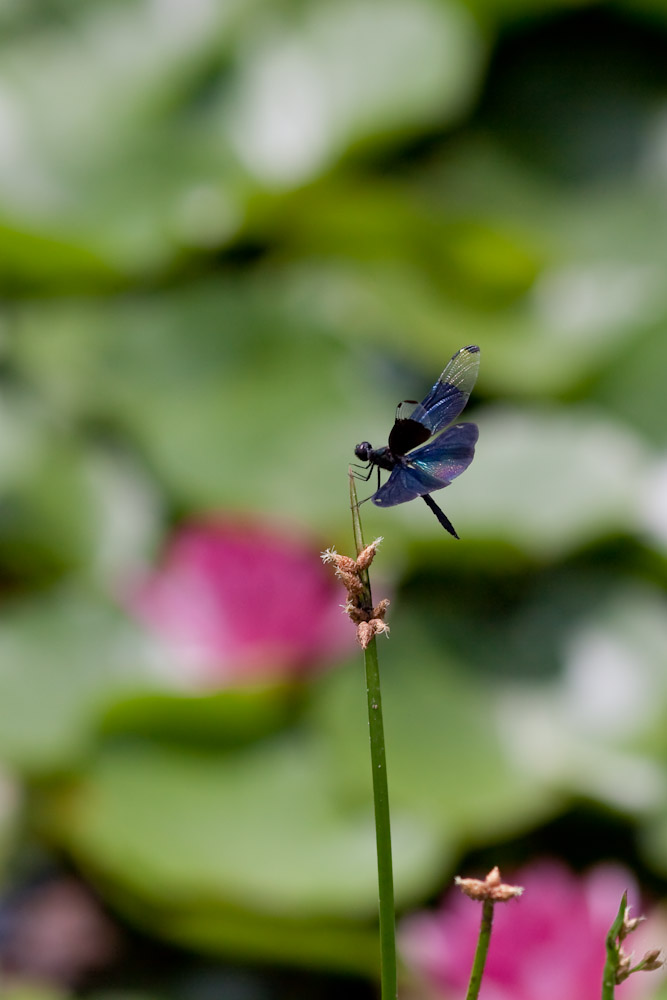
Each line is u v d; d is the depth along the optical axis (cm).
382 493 159
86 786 251
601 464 279
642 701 255
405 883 223
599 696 258
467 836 233
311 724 259
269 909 220
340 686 258
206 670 260
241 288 320
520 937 195
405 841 231
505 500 272
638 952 194
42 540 286
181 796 247
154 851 233
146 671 263
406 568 273
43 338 313
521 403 297
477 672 262
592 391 298
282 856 233
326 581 264
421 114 331
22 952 244
